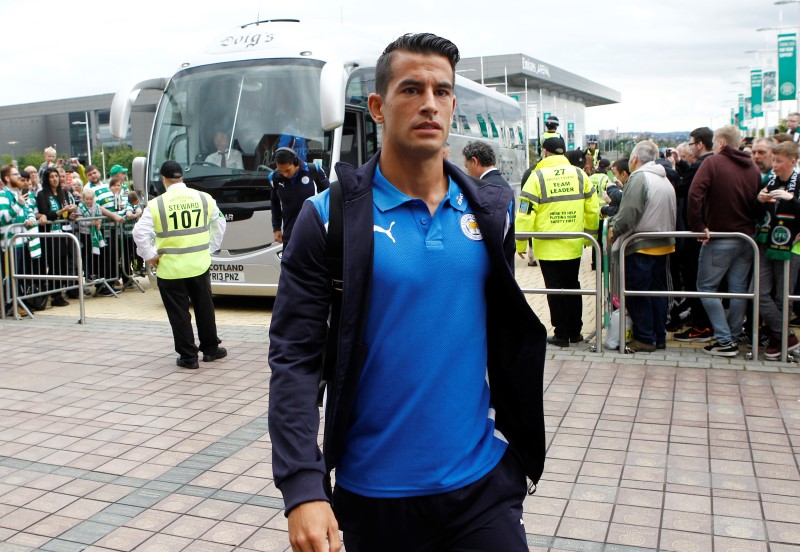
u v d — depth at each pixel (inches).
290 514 72.9
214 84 411.8
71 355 308.0
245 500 170.2
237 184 399.5
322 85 353.1
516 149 801.6
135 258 513.0
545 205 303.3
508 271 82.2
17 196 411.2
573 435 204.7
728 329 281.7
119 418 228.7
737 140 273.4
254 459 194.5
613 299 300.7
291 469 73.7
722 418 214.4
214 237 296.5
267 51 410.3
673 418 215.8
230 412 232.5
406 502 81.2
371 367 80.4
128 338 339.6
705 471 178.7
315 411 77.4
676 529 151.0
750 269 279.1
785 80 1141.1
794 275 274.4
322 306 79.6
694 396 235.0
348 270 77.5
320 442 189.9
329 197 79.8
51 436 214.2
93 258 467.5
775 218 263.4
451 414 81.5
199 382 265.9
